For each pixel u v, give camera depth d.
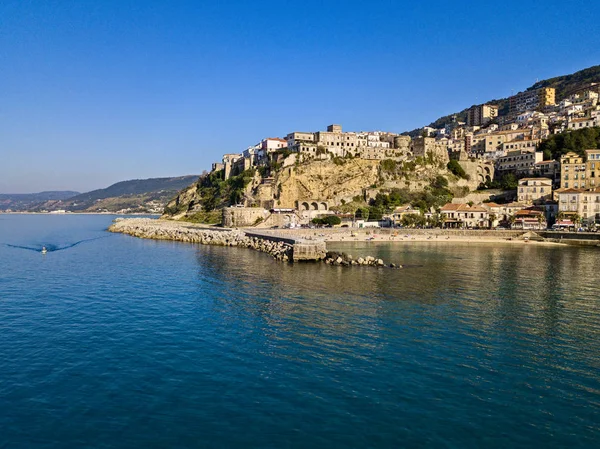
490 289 70.50
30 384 34.81
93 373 36.75
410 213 198.12
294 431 28.56
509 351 42.16
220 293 66.06
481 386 34.88
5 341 44.12
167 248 134.12
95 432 28.50
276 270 89.75
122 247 138.00
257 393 33.44
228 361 39.25
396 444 27.36
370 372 37.12
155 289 68.75
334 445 27.17
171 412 30.78
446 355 40.97
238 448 26.86
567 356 41.09
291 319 52.22
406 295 65.88
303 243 103.19
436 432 28.62
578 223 173.62
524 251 129.88
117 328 48.34
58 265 95.81
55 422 29.58
